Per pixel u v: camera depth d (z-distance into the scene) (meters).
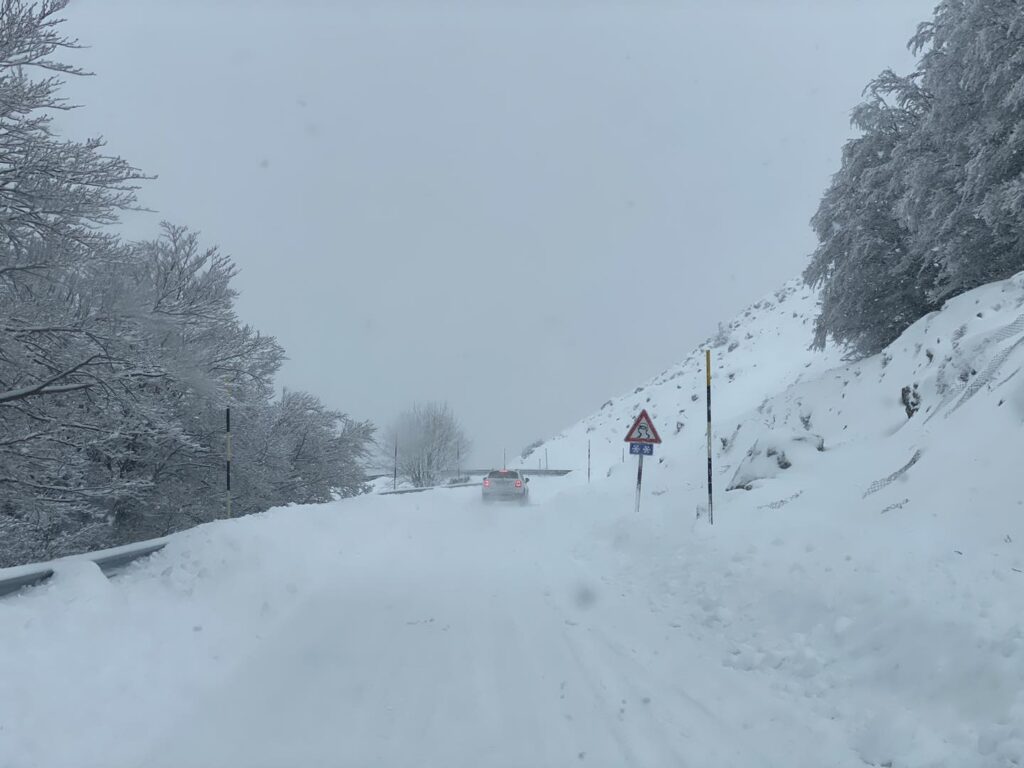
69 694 5.18
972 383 10.84
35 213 11.09
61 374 11.52
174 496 16.94
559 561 12.71
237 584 8.86
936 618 5.52
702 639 7.11
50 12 10.98
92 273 11.65
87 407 13.22
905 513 8.88
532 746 4.74
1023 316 11.55
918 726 4.59
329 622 8.05
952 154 16.39
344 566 11.77
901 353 15.25
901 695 5.11
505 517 21.42
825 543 8.52
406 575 11.16
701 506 13.73
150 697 5.50
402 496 25.02
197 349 13.95
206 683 5.97
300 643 7.20
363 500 19.53
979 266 16.17
